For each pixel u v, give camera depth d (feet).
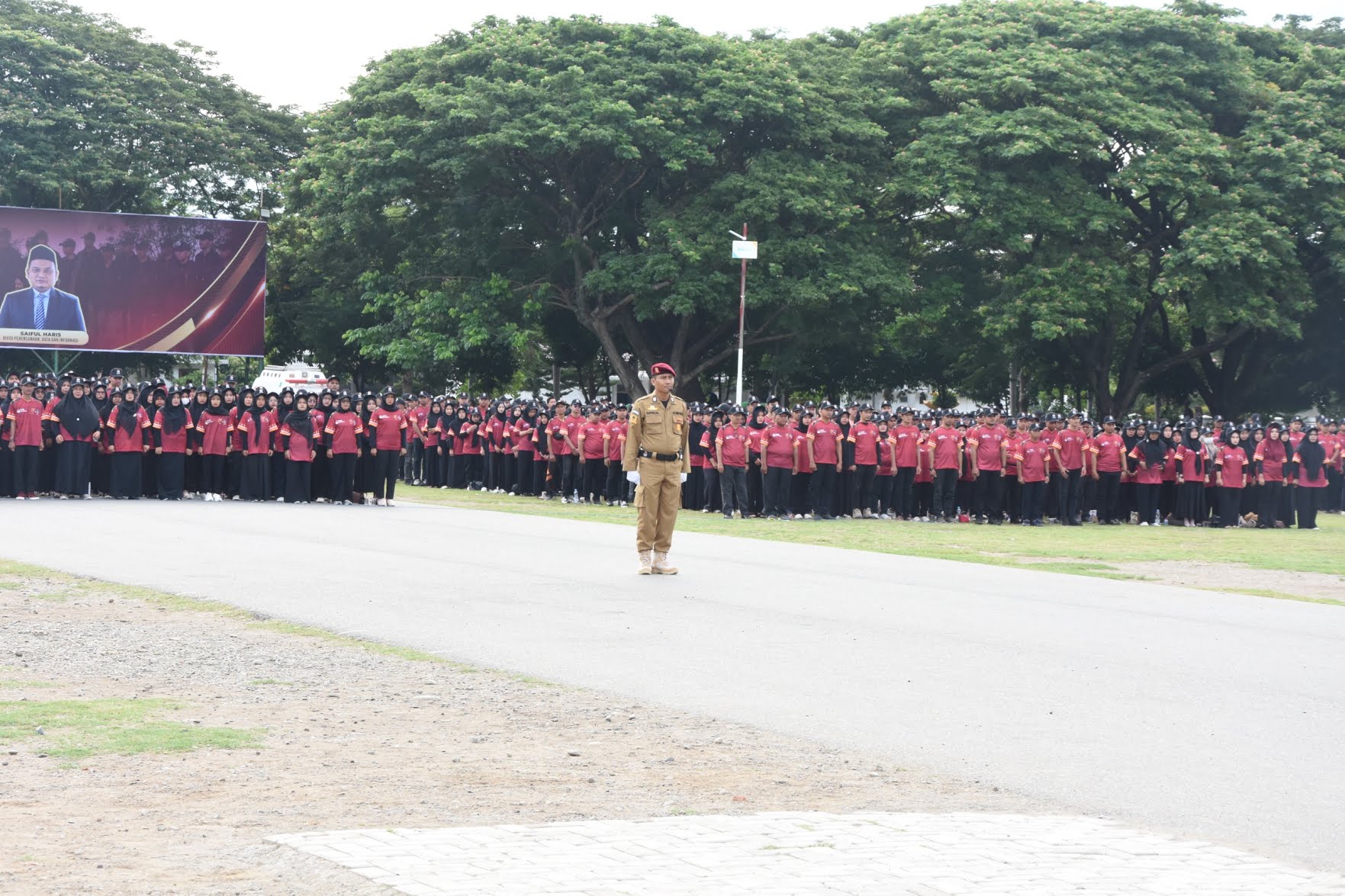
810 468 106.93
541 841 24.02
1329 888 22.39
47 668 40.01
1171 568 74.95
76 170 206.28
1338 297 192.65
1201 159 174.50
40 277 173.47
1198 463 117.19
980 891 21.58
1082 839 24.97
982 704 37.47
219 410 104.99
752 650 44.68
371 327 201.46
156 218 177.47
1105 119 173.78
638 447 62.23
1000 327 168.76
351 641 45.03
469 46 177.27
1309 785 29.81
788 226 172.86
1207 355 207.41
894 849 23.82
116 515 85.61
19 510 87.61
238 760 30.22
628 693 38.06
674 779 29.35
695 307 169.58
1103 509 116.57
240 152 222.89
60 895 21.17
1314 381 211.00
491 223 177.47
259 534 75.77
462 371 216.33
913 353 201.36
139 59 229.45
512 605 52.60
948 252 185.37
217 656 42.32
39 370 214.90
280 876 22.02
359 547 70.59
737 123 168.86
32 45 207.31
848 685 39.63
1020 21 187.83
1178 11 193.26
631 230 182.80
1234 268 172.96
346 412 102.94
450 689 38.24
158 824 25.26
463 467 134.00
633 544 75.46
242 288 181.37
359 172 170.60
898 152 176.65
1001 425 112.78
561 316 205.87
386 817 25.95
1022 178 175.01
